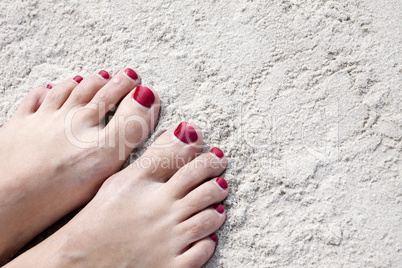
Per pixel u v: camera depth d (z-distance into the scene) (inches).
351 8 21.3
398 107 20.5
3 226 20.0
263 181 20.2
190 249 20.0
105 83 21.2
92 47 21.9
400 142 20.3
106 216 19.9
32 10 22.3
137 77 21.2
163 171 20.5
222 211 20.1
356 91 20.7
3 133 20.9
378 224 19.7
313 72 21.0
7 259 20.5
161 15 21.9
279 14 21.5
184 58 21.4
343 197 20.0
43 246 19.7
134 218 19.9
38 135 20.6
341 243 19.7
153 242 19.9
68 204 20.5
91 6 22.2
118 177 20.4
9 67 22.0
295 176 20.2
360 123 20.5
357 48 21.0
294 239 19.8
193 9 21.8
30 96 21.3
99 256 19.6
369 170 20.1
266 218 20.0
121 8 22.0
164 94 21.1
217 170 20.4
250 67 21.2
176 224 20.0
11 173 20.2
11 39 22.2
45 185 20.2
